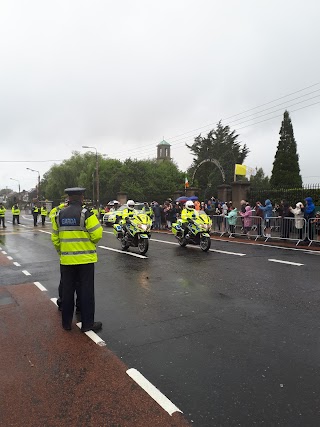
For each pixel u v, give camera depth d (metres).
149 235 10.94
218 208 19.48
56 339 4.48
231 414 2.88
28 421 2.86
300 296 6.11
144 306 5.73
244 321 4.97
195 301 5.95
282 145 35.97
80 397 3.18
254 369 3.61
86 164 57.94
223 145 50.59
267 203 13.92
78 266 4.73
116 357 3.94
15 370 3.70
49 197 59.69
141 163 48.50
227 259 9.74
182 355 3.96
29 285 7.33
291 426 2.72
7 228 23.22
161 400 3.09
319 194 17.53
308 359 3.80
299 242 12.48
